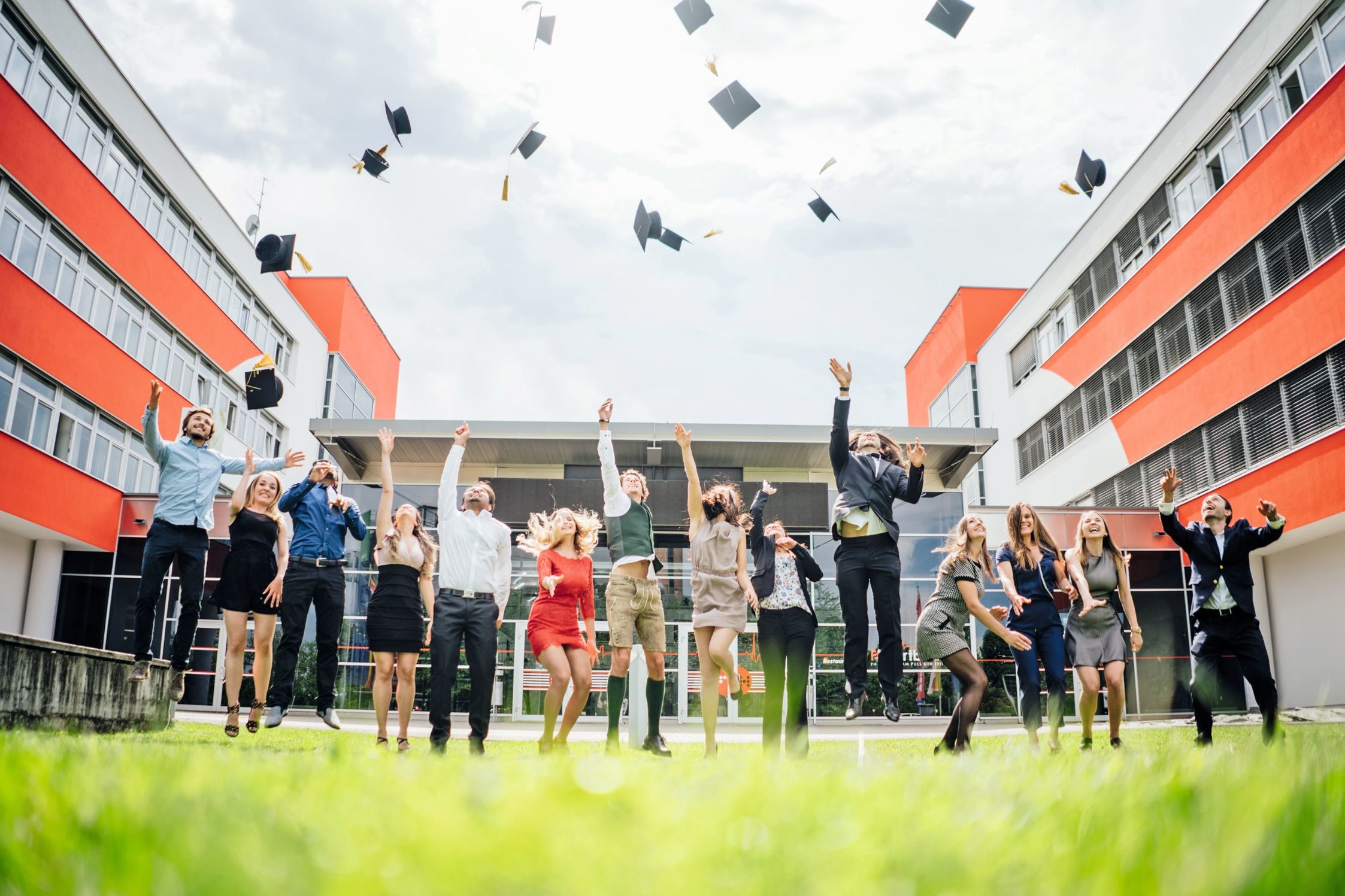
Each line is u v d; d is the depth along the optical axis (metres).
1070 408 26.64
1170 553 19.78
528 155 8.95
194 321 23.28
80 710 6.58
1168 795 1.36
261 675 6.81
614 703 6.20
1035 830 1.09
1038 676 7.02
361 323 33.94
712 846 0.92
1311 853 0.85
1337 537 18.77
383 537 6.79
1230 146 19.92
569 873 0.76
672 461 23.11
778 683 5.90
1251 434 19.12
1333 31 16.92
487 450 22.69
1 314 16.59
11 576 18.92
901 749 8.22
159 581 6.38
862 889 0.75
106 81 19.39
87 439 19.53
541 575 6.12
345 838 0.95
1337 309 16.73
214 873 0.76
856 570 6.07
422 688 18.41
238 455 25.66
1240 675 20.06
